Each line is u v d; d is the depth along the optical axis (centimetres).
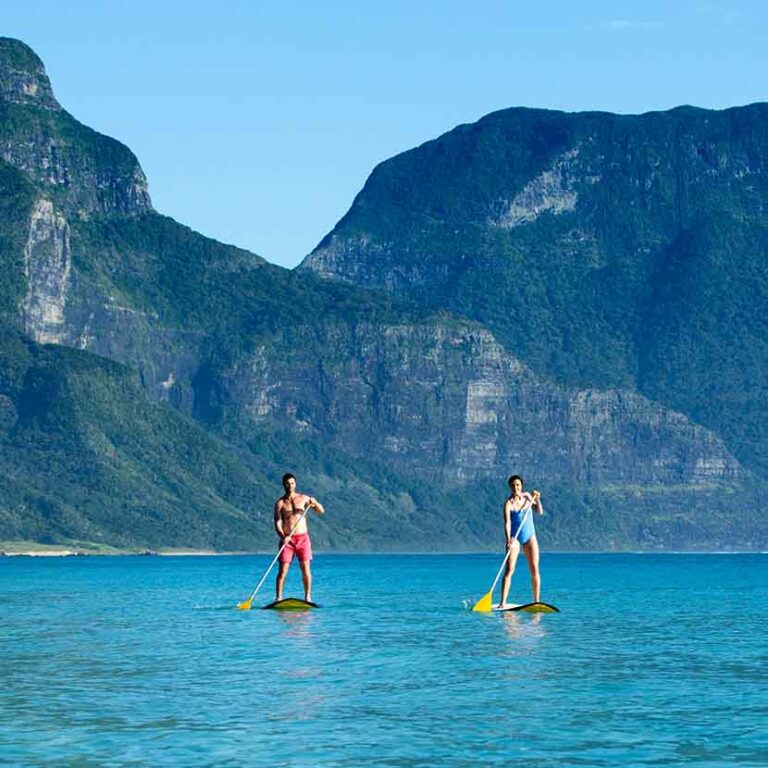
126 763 2408
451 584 11519
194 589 10081
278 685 3291
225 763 2412
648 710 2938
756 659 3906
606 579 13700
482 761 2438
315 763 2416
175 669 3609
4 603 7356
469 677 3441
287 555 5991
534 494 5750
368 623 5194
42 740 2597
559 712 2912
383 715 2872
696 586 10912
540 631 4828
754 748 2545
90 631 4900
